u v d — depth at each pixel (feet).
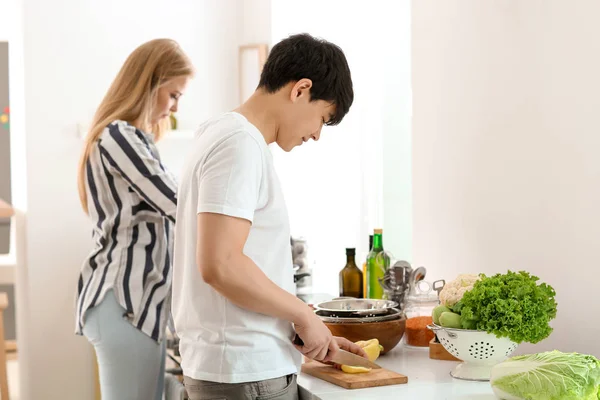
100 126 8.21
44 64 12.84
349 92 5.48
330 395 5.73
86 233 12.99
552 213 6.92
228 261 4.82
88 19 13.09
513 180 7.43
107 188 8.10
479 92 7.93
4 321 18.25
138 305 7.97
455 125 8.37
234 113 5.26
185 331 5.35
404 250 12.51
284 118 5.36
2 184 18.66
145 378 8.07
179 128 13.88
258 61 13.65
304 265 11.05
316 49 5.31
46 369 12.79
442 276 8.68
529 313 5.75
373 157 12.69
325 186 13.33
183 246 5.43
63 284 12.88
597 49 6.33
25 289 12.81
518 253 7.38
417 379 6.20
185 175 5.35
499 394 5.39
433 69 8.79
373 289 8.94
